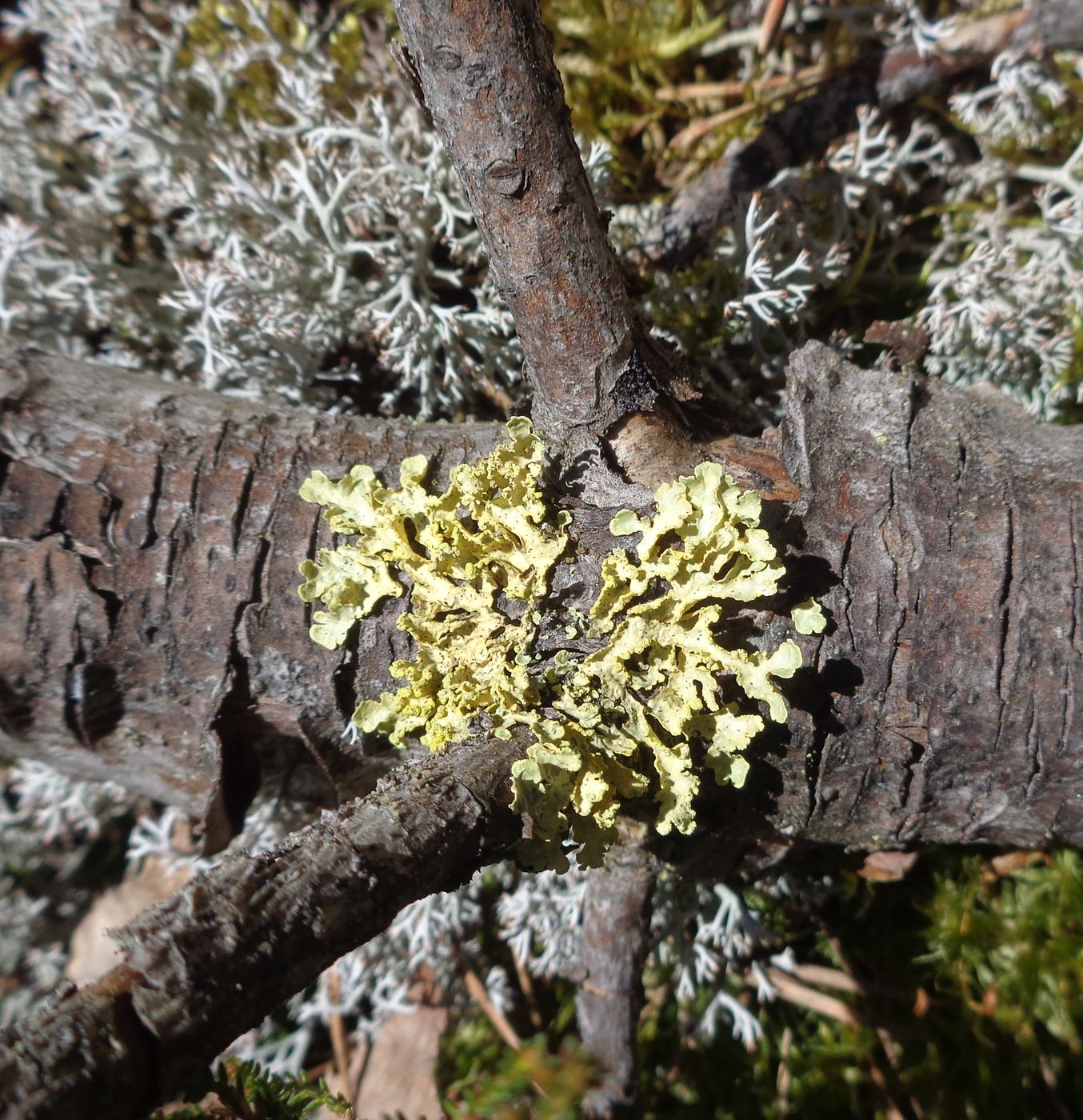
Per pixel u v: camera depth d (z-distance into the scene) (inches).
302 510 4.4
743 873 5.0
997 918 5.6
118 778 4.8
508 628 4.2
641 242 5.5
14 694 4.4
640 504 4.3
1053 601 4.1
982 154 5.8
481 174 3.9
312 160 5.4
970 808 4.4
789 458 4.3
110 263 5.9
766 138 5.5
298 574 4.4
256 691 4.5
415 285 5.6
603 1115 5.1
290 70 5.7
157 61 6.0
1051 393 5.6
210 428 4.4
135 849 6.6
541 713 4.2
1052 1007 5.5
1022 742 4.2
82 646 4.3
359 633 4.4
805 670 4.2
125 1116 3.1
